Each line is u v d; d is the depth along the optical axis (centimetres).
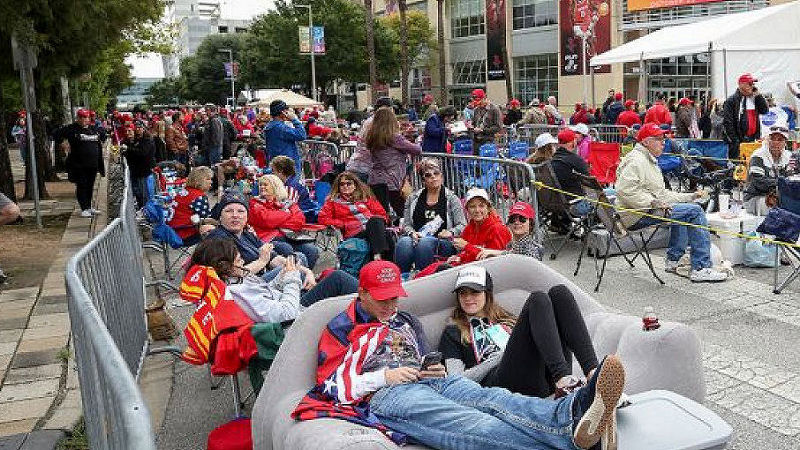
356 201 779
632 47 1986
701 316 672
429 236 723
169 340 665
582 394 303
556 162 884
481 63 5694
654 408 336
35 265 996
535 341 373
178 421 511
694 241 786
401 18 4947
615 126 1780
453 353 429
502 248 652
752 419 466
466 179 980
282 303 478
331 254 994
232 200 652
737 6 3653
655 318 410
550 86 5025
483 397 346
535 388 385
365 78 6162
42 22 1338
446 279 458
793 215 724
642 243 836
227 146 1833
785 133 902
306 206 966
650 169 808
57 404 520
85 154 1386
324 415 353
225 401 540
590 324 448
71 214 1458
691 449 307
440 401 348
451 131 1492
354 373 370
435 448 344
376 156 904
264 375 532
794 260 848
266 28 6294
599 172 1159
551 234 1059
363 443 306
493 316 440
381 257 738
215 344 457
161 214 907
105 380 229
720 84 1644
